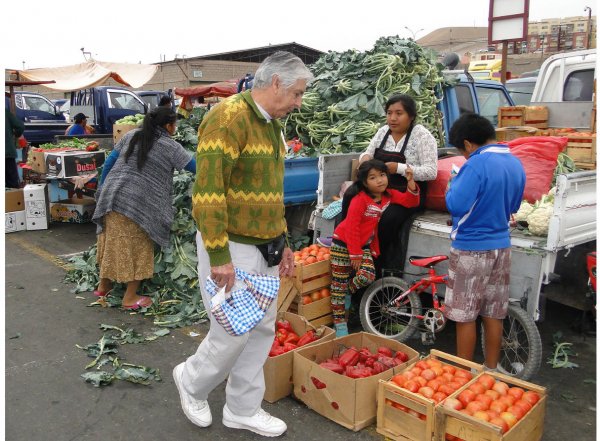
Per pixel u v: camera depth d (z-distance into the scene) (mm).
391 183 4121
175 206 5402
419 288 3896
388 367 3133
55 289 5203
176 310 4680
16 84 9766
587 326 4410
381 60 5906
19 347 3967
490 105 7305
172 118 4566
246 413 2924
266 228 2609
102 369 3648
